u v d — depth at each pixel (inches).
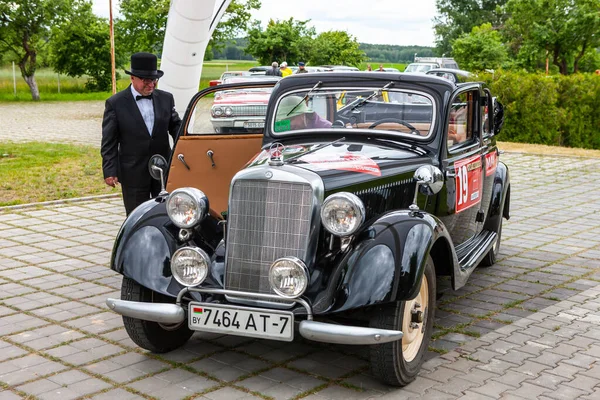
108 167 232.5
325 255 163.8
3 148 589.9
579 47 1359.5
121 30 1189.1
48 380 166.7
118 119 232.8
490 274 263.9
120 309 165.2
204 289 162.6
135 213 180.1
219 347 190.4
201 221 171.3
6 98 1400.1
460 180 215.5
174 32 344.8
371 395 160.1
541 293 240.7
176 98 367.9
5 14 1326.3
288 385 165.5
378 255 156.3
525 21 1358.3
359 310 159.8
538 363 179.5
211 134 225.9
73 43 1488.7
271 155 177.8
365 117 208.4
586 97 682.8
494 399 157.9
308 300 156.8
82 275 254.5
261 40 1393.9
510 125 708.7
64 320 208.5
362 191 173.0
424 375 171.9
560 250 299.4
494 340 195.9
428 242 159.5
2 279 248.5
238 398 157.9
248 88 226.8
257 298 162.4
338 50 1445.6
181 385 164.7
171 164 226.4
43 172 476.1
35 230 324.8
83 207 379.2
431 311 173.9
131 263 170.1
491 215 268.7
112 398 157.5
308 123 212.4
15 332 198.2
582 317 215.9
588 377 170.7
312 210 159.2
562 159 590.2
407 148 198.1
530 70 1423.5
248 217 163.0
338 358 183.2
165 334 182.7
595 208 389.7
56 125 846.5
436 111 201.3
